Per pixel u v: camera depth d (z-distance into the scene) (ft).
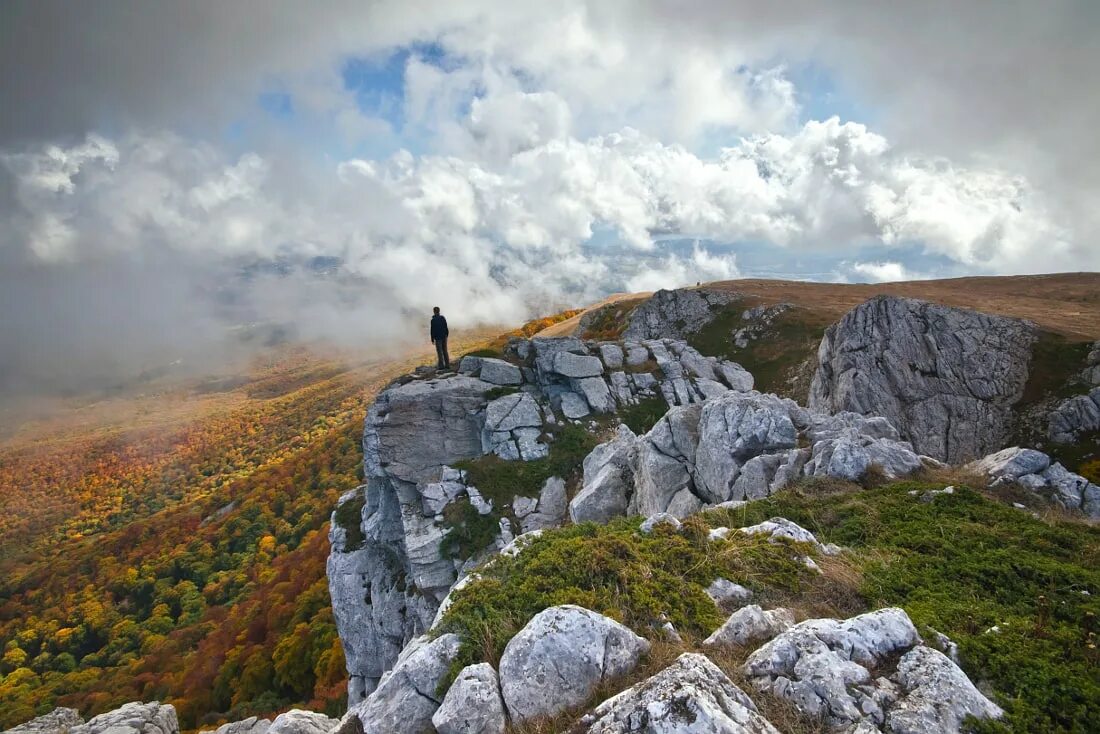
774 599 29.84
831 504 45.50
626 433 99.76
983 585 30.66
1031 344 141.59
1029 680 21.08
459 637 26.37
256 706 128.57
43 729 63.67
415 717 23.39
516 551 36.91
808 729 18.26
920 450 136.46
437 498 95.14
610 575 30.76
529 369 126.41
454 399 110.01
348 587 104.17
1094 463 111.45
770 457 59.41
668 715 16.83
